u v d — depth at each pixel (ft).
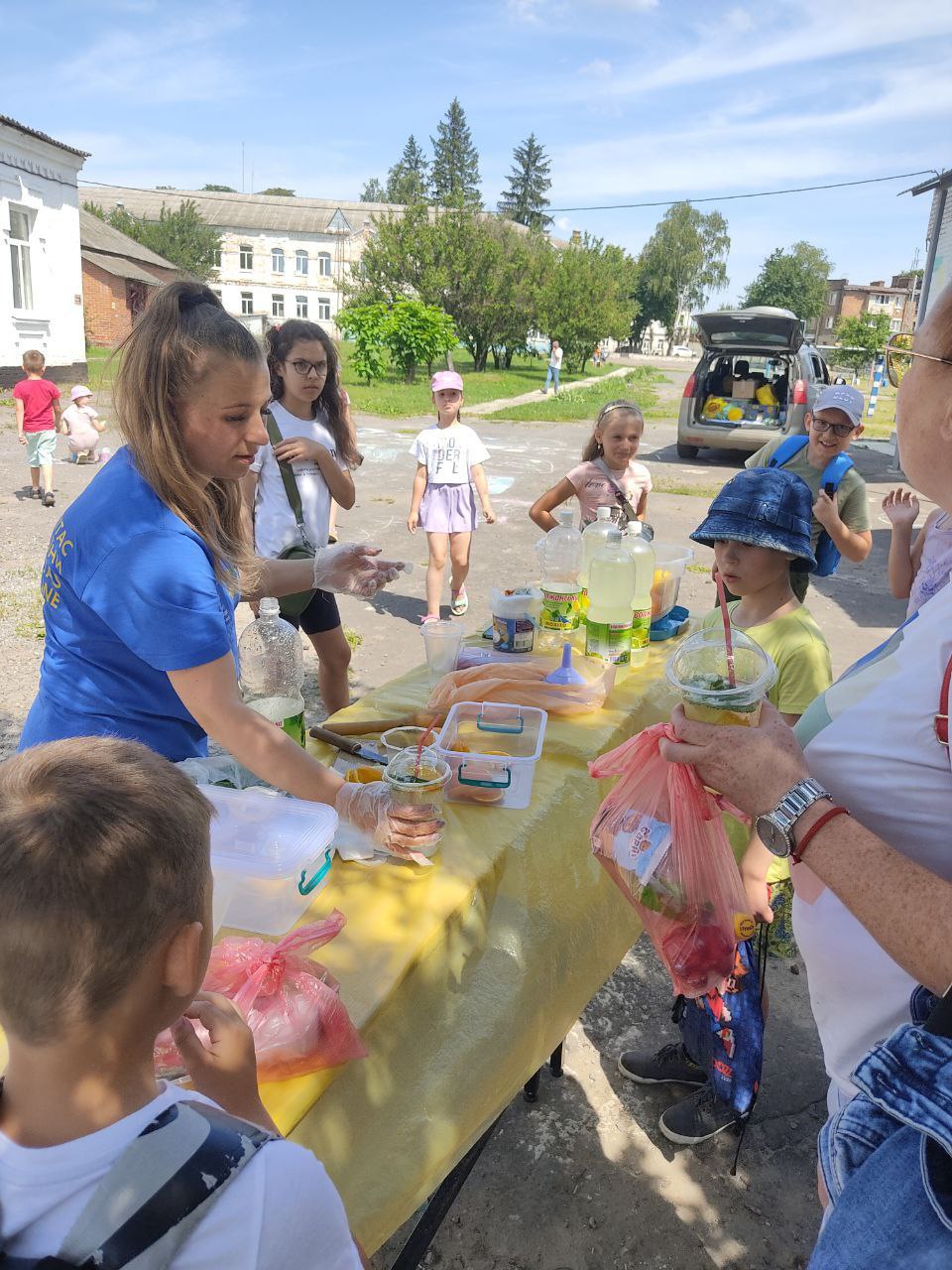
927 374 3.70
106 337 101.86
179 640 5.24
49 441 29.78
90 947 2.66
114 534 5.23
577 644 10.42
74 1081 2.78
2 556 24.43
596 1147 7.77
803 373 45.19
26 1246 2.53
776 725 4.33
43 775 2.92
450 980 5.58
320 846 5.52
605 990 9.68
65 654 5.66
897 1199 3.18
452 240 103.91
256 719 5.61
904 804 3.93
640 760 5.75
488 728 7.91
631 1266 6.79
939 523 9.82
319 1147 4.36
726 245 244.42
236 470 5.67
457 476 19.66
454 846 6.33
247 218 179.22
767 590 7.90
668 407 82.28
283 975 4.55
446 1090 5.05
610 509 13.30
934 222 51.11
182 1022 3.66
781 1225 7.16
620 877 5.86
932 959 3.34
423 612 21.34
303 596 11.15
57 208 60.54
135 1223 2.53
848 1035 4.50
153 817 2.88
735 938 5.71
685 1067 8.32
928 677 3.83
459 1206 7.17
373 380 86.74
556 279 122.31
